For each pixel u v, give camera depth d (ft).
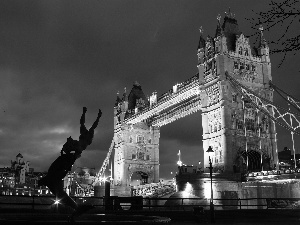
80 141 55.47
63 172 54.75
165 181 336.08
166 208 196.54
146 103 465.88
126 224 39.78
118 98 470.39
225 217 120.67
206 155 272.72
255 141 270.87
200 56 300.20
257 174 229.04
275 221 106.63
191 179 245.24
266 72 290.56
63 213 58.03
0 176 617.21
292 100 267.59
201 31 310.24
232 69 279.08
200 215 105.81
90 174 565.94
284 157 420.36
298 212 131.34
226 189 232.73
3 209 87.10
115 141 451.94
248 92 276.21
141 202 121.80
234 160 257.75
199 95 321.73
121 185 412.77
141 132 444.14
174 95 335.26
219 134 265.34
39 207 125.49
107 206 121.29
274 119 253.44
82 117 56.80
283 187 240.53
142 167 432.66
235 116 267.59
